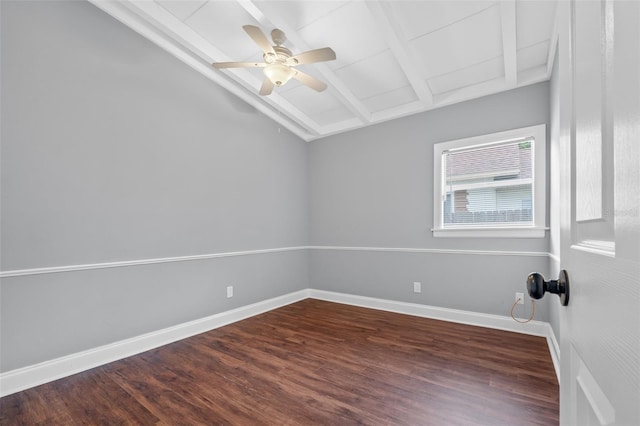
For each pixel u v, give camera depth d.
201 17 2.49
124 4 2.29
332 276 4.18
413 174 3.52
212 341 2.70
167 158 2.77
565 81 0.70
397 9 2.23
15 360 1.92
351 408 1.70
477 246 3.08
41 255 2.04
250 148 3.60
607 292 0.40
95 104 2.32
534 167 2.80
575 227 0.60
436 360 2.27
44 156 2.06
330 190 4.23
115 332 2.38
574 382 0.59
